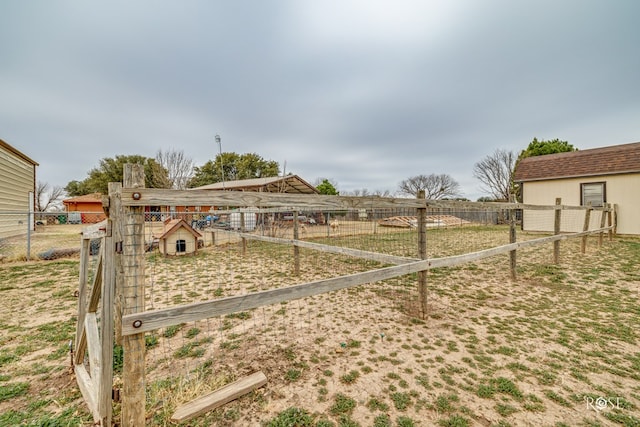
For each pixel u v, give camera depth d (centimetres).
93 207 2494
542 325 291
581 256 644
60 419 156
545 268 538
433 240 908
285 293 183
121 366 204
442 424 157
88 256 199
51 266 561
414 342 258
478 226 1072
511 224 450
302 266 598
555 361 222
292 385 193
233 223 891
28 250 614
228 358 229
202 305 148
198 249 815
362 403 175
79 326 191
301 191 1747
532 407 170
